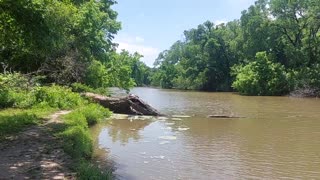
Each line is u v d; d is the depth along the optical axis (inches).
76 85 1130.0
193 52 3496.6
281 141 607.5
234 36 3267.7
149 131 697.6
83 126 626.5
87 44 1243.2
